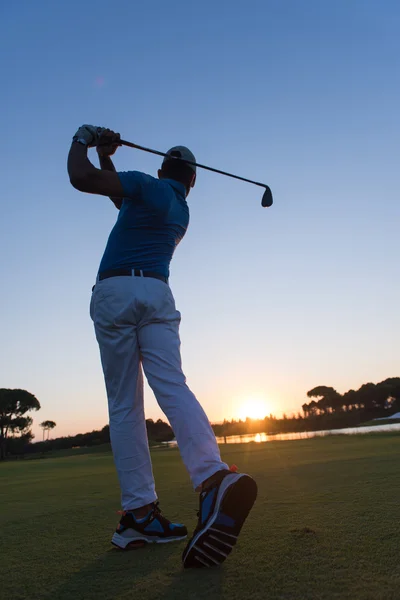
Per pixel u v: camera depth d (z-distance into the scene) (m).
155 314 1.92
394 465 3.57
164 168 2.23
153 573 1.46
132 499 1.85
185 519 2.20
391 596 1.13
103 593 1.31
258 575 1.35
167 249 2.04
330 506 2.19
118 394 1.97
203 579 1.36
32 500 3.26
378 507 2.09
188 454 1.75
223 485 1.50
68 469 7.43
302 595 1.18
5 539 2.04
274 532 1.78
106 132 2.02
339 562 1.40
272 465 4.28
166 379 1.87
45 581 1.45
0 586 1.43
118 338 1.94
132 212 1.97
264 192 2.54
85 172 1.86
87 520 2.38
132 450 1.92
